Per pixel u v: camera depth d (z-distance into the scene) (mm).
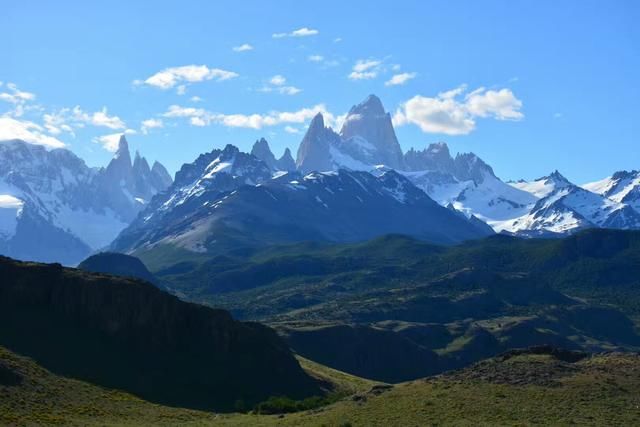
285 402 179625
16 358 173500
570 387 140000
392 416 137750
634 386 139875
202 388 192000
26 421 142000
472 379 150000
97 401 166125
